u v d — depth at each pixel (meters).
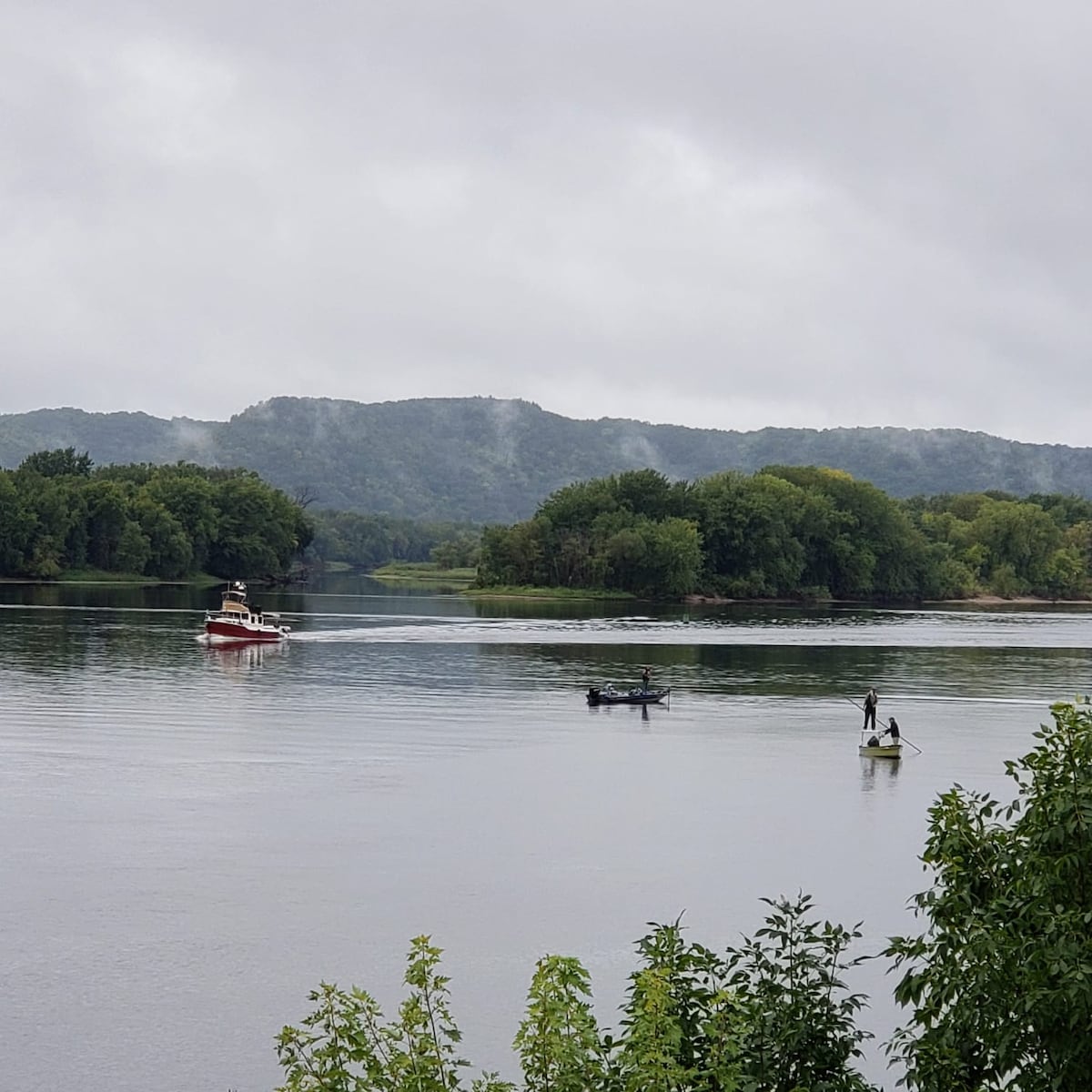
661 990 15.05
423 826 44.75
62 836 42.34
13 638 116.69
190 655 106.25
